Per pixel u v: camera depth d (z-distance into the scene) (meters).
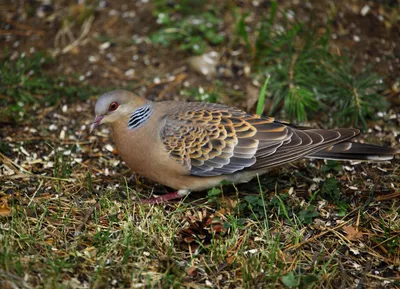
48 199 10.35
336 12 14.88
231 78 13.82
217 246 9.38
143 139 10.18
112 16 15.16
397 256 9.44
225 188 10.83
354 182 11.08
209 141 10.04
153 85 13.66
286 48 13.92
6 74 12.99
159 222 9.80
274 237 9.66
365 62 13.89
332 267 9.15
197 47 14.30
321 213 10.31
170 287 8.57
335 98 12.78
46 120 12.61
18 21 15.09
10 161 11.26
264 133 10.12
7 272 8.27
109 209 10.15
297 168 11.44
